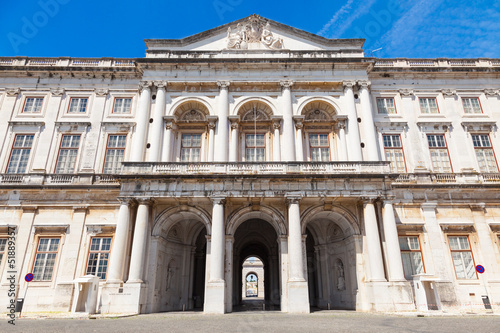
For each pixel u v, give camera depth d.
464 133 30.03
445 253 26.09
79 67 31.20
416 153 29.27
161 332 12.01
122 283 22.23
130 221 24.11
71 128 29.94
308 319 16.77
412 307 21.09
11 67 31.08
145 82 29.59
